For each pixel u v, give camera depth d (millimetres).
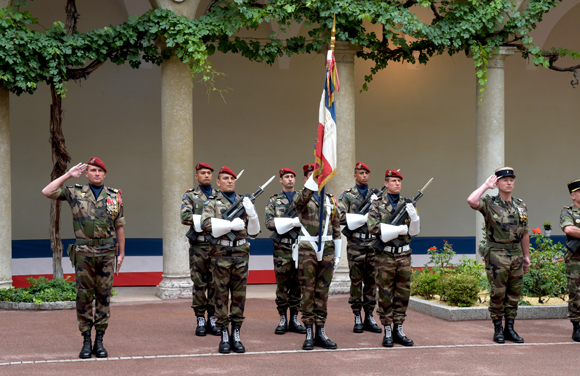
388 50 12336
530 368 6367
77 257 6676
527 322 8953
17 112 15422
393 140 17516
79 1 15195
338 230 7457
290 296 8250
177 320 9023
